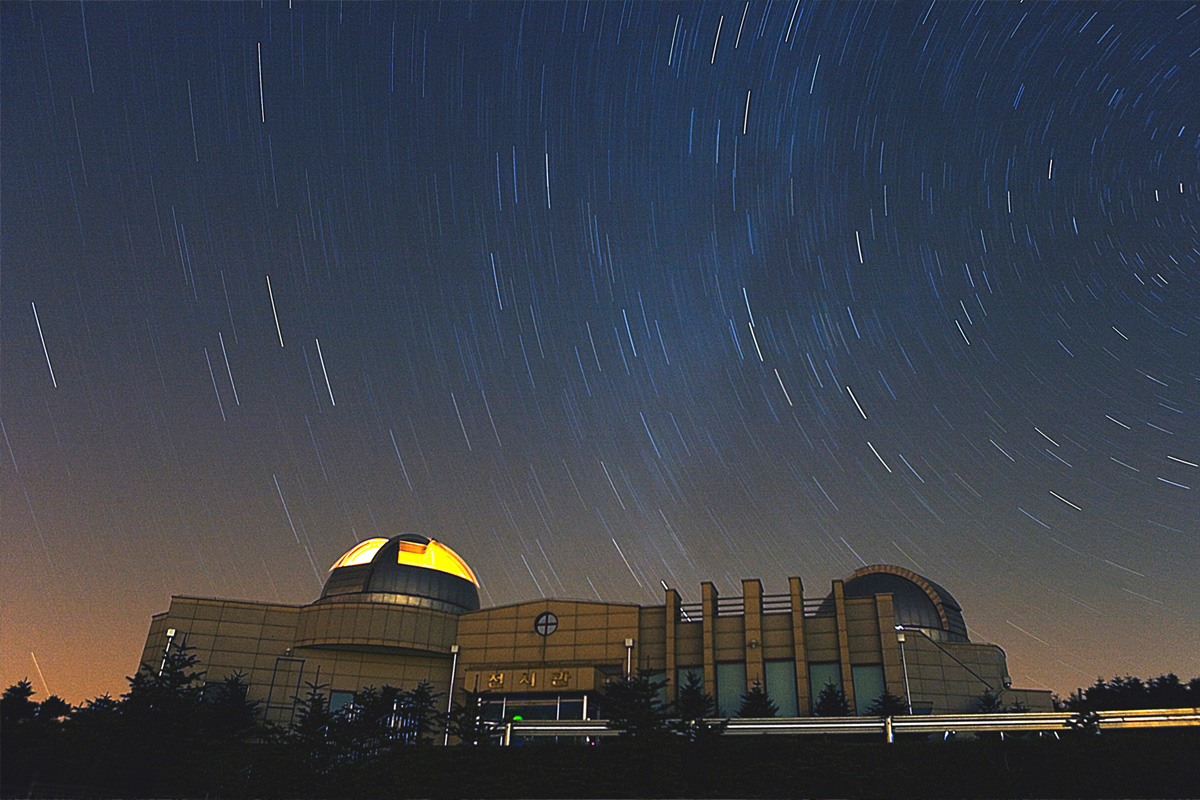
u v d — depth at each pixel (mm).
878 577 63156
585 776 30625
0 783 30781
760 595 53906
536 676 51906
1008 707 50625
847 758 29516
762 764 29859
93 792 32031
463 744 35750
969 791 27844
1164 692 42125
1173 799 26203
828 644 51719
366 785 31875
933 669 52531
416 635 55688
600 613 55469
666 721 33594
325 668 55375
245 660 55062
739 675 51938
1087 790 26891
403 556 60906
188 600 56375
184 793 33875
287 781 32375
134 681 37812
